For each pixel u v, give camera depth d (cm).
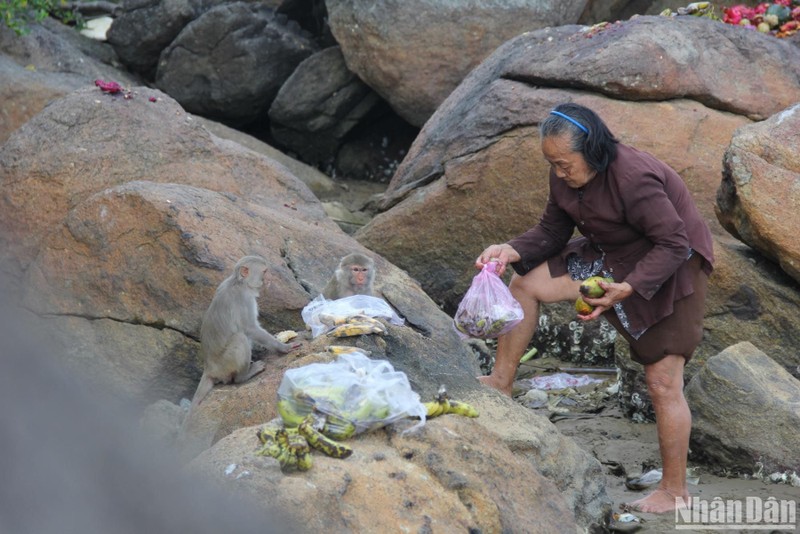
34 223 1477
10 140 1537
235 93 2505
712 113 1611
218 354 1041
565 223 1037
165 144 1541
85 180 1493
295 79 2461
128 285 1223
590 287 929
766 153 1369
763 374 1188
